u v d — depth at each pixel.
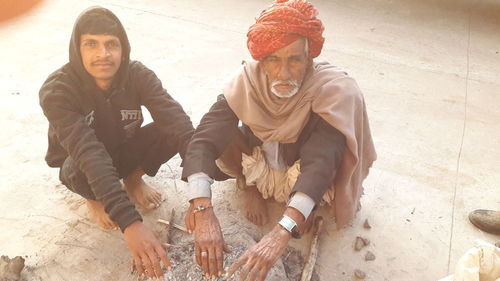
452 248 2.25
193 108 3.18
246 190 2.43
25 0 4.53
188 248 2.09
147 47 3.93
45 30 4.13
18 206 2.40
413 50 4.18
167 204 2.44
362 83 3.62
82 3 4.69
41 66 3.58
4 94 3.22
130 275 2.07
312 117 1.93
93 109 2.01
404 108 3.33
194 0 4.93
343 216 2.13
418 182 2.65
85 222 2.32
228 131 1.99
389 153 2.87
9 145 2.79
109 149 2.19
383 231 2.33
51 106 1.87
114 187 1.80
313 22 1.70
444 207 2.49
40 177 2.58
